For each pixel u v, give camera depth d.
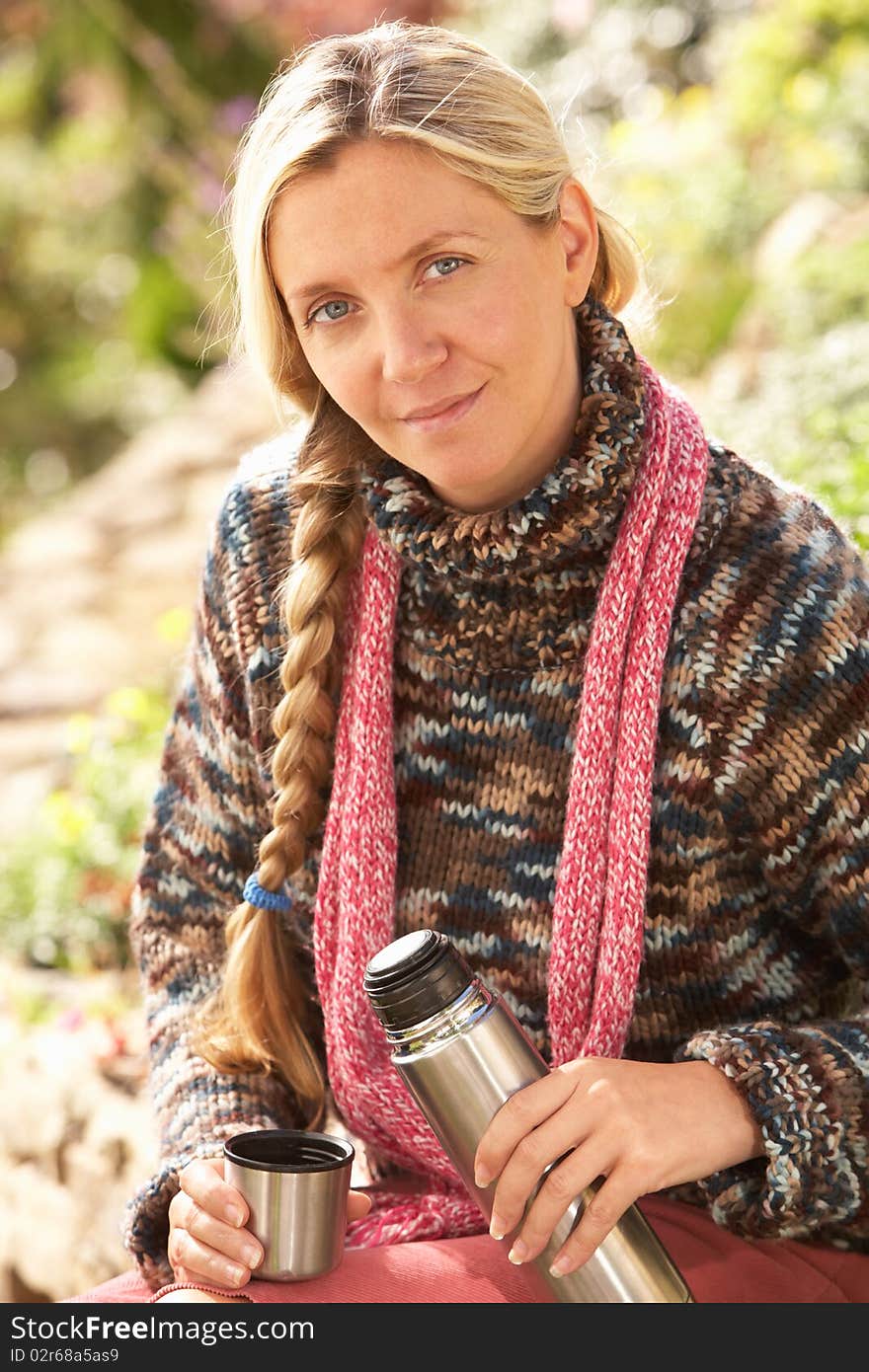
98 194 12.93
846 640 1.69
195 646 2.08
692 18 9.84
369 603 1.82
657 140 7.67
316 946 1.87
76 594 7.12
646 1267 1.53
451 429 1.64
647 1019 1.82
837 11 7.93
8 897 4.41
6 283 14.16
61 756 5.51
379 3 10.84
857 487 3.22
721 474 1.76
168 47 10.70
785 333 5.39
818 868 1.73
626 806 1.69
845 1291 1.73
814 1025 1.67
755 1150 1.59
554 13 10.22
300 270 1.63
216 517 2.03
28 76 13.55
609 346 1.74
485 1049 1.51
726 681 1.69
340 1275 1.65
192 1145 1.84
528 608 1.75
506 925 1.82
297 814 1.87
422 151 1.58
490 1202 1.54
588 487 1.67
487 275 1.61
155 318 12.60
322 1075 2.00
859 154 6.84
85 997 3.99
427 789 1.84
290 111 1.63
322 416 1.86
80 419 13.21
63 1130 3.31
